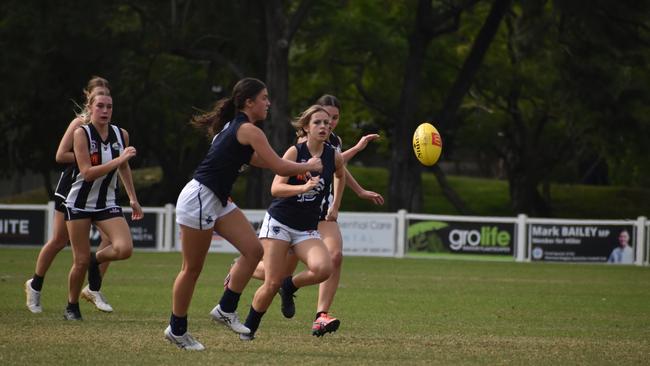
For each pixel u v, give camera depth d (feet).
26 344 112.47
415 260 328.29
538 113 567.59
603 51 437.99
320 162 105.50
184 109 520.83
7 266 255.09
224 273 248.52
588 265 323.37
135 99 501.97
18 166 552.00
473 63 460.55
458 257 338.13
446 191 553.64
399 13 545.03
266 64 478.18
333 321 122.52
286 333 128.98
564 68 441.27
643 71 459.32
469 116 599.57
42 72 469.57
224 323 114.52
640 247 328.29
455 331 136.67
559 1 414.82
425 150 128.98
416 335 130.72
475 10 548.31
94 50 474.90
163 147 550.77
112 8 466.29
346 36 516.32
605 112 445.37
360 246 345.72
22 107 508.12
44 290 185.26
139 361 101.91
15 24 456.45
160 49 470.80
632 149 473.67
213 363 101.65
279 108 435.94
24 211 347.77
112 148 132.98
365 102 563.07
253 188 510.99
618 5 415.64
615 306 182.50
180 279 107.34
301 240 115.55
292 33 435.94
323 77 556.92
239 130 103.24
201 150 554.05
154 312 151.53
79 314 138.21
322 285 125.80
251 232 108.27
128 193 139.33
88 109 133.39
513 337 130.82
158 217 349.20
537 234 334.03
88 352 107.24
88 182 132.46
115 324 133.59
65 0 449.48
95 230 335.06
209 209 104.53
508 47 529.86
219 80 552.41
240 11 481.05
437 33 460.96
